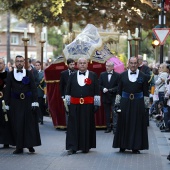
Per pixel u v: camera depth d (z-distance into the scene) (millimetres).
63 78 19672
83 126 15195
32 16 41969
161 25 26953
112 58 23422
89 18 43000
